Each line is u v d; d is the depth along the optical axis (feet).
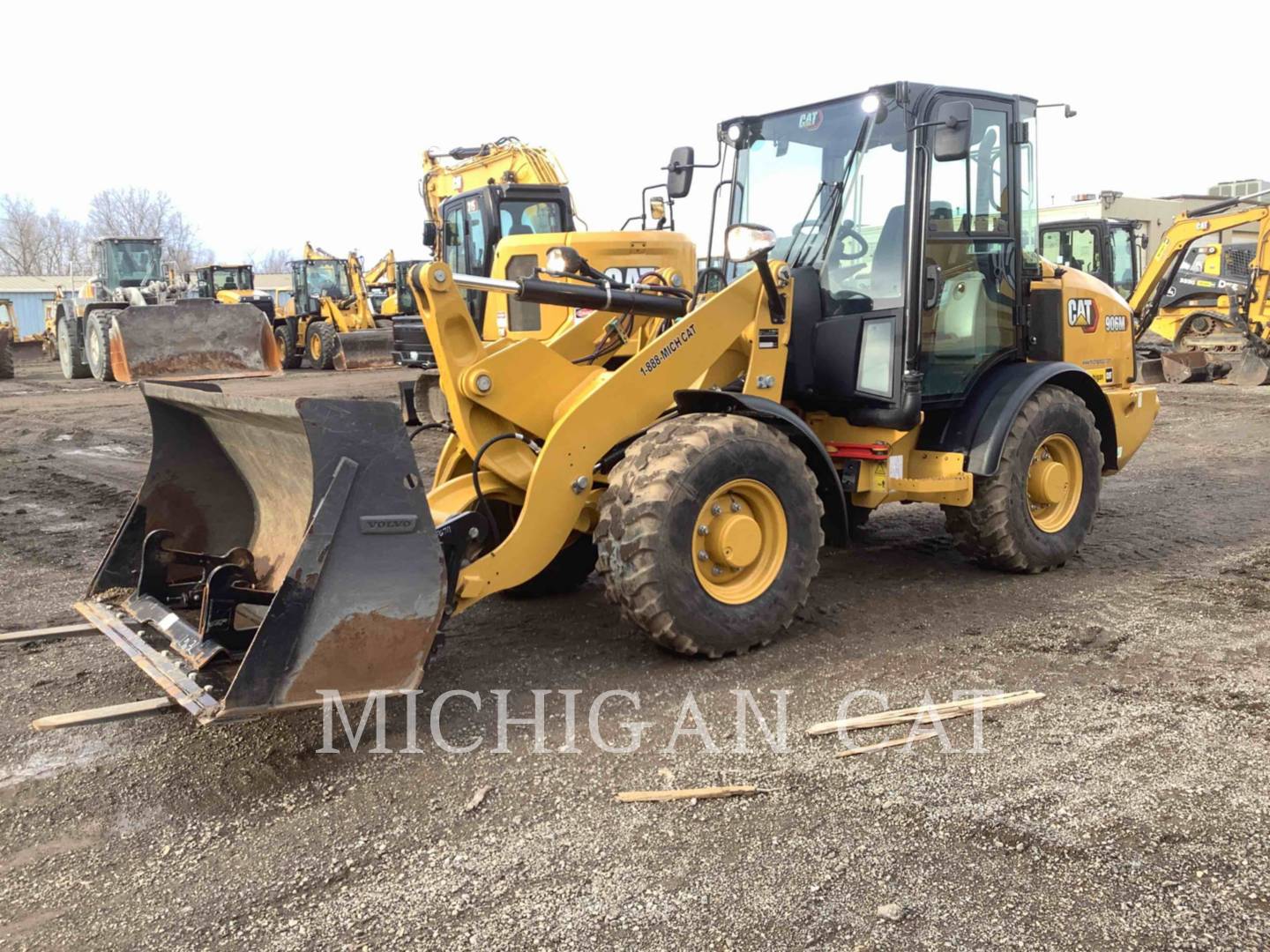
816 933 7.71
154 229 234.17
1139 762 10.33
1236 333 50.37
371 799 9.96
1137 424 20.18
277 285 217.97
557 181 44.83
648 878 8.49
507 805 9.78
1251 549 18.99
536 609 15.99
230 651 11.20
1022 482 16.80
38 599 17.16
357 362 70.90
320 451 10.34
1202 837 8.90
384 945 7.70
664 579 12.72
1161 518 21.91
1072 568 17.93
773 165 17.12
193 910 8.20
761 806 9.64
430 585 10.98
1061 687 12.37
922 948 7.50
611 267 34.73
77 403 50.67
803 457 13.94
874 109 15.39
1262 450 30.89
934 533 20.86
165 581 13.42
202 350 56.13
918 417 15.46
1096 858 8.61
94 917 8.13
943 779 10.07
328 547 10.36
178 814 9.74
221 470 14.40
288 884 8.53
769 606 13.64
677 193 18.20
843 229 16.03
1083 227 45.39
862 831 9.14
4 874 8.77
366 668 10.68
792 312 15.47
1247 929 7.63
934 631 14.53
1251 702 11.75
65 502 26.05
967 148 14.28
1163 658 13.25
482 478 13.74
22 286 175.63
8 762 10.85
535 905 8.14
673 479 12.70
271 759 10.85
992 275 16.89
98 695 12.70
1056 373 17.06
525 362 13.53
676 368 13.91
